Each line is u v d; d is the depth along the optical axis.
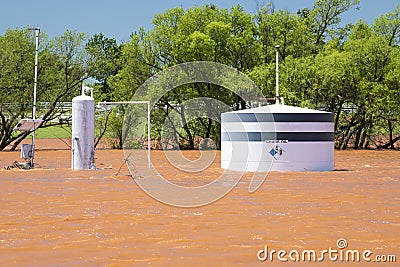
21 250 11.33
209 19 62.34
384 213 15.76
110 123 56.56
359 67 57.84
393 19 60.88
